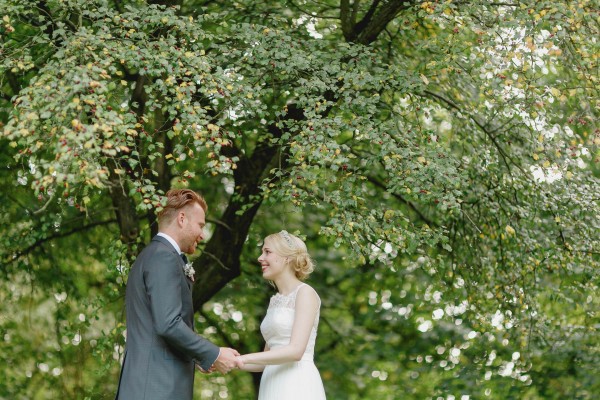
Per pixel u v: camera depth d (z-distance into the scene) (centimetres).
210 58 589
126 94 822
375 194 959
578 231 774
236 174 815
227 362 418
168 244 419
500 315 884
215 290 842
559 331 988
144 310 410
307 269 473
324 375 1166
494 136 830
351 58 677
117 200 742
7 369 1025
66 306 985
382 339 1172
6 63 530
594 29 622
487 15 600
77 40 496
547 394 1066
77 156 422
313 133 562
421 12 616
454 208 582
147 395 400
